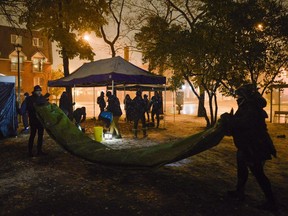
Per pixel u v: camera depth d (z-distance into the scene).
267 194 4.49
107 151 5.98
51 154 8.32
